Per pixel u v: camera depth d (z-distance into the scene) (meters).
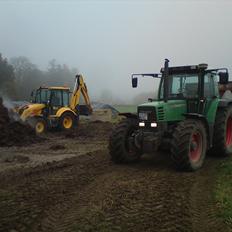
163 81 9.56
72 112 19.41
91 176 7.90
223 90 11.30
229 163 8.81
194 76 9.27
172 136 8.39
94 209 5.77
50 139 15.66
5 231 5.05
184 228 5.05
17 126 14.89
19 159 10.62
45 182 7.46
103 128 19.52
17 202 6.21
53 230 5.05
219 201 6.04
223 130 9.56
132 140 8.92
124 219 5.36
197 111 9.09
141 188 6.88
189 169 8.20
